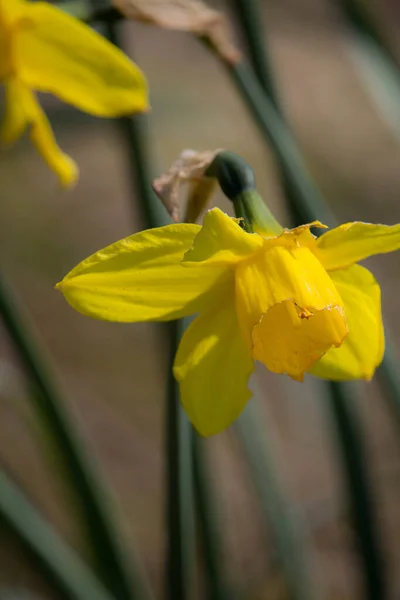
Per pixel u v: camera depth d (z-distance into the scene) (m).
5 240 1.50
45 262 1.47
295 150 0.61
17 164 1.70
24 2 0.56
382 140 1.98
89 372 1.28
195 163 0.53
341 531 1.01
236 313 0.51
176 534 0.56
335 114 2.08
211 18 0.59
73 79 0.58
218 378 0.51
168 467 0.55
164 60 2.10
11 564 0.88
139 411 1.22
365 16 0.66
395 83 0.66
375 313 0.52
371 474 0.65
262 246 0.50
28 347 0.61
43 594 0.85
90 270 0.49
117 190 1.68
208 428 0.51
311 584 0.67
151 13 0.58
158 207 0.59
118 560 0.64
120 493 1.06
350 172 1.82
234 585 0.70
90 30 0.57
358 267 0.51
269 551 0.79
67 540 0.87
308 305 0.50
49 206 1.62
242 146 1.64
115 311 0.50
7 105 0.58
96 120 0.64
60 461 0.63
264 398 1.25
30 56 0.57
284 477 0.82
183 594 0.57
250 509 1.06
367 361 0.52
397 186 1.79
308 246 0.51
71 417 0.63
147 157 0.59
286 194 0.62
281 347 0.50
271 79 0.63
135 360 1.33
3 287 0.61
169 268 0.50
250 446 0.66
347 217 1.65
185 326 0.53
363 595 0.67
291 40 2.45
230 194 0.52
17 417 1.17
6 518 0.63
